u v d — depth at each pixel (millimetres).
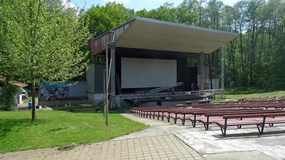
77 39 12305
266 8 49938
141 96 27438
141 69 32250
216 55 51906
